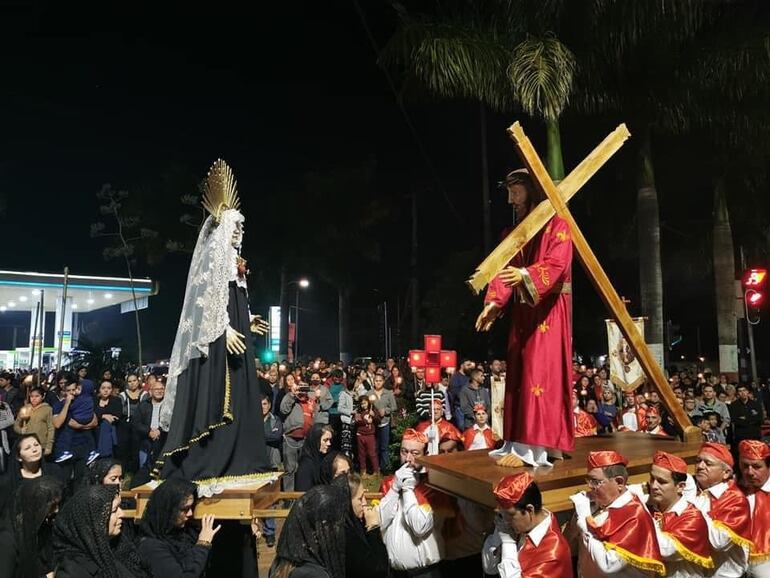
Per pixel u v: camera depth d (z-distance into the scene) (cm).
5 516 432
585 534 391
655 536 389
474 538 498
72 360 1967
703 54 1458
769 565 498
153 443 878
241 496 450
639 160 1559
